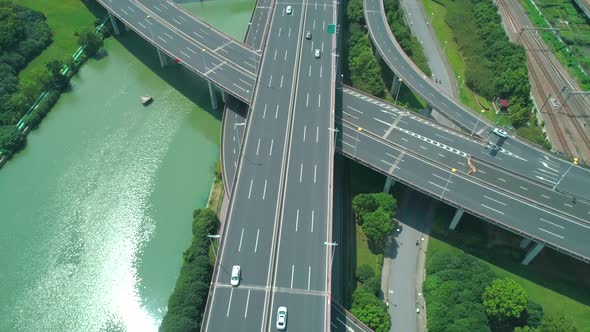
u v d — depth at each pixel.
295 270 94.56
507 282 102.00
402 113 144.75
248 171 112.81
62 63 163.62
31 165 139.50
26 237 121.88
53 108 156.62
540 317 101.56
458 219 121.19
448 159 130.00
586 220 114.69
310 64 144.88
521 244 119.62
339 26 178.25
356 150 129.62
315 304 89.56
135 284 113.25
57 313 108.38
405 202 131.00
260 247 98.00
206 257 110.00
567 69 176.00
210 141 146.75
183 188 133.25
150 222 125.25
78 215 126.75
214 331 85.19
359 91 152.12
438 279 108.56
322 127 124.62
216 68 152.25
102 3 180.62
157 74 170.62
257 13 191.00
